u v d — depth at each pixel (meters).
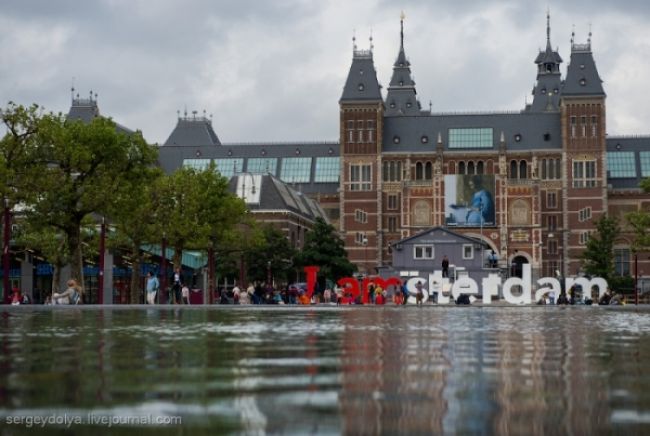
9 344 21.41
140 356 18.08
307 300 89.00
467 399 12.17
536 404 11.77
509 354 18.75
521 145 185.12
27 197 62.31
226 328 29.23
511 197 176.00
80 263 66.88
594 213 180.00
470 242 125.31
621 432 9.93
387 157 185.38
